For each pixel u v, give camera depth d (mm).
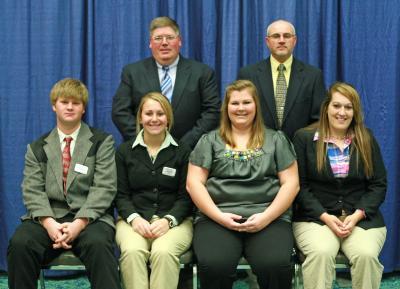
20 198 3023
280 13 2924
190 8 2988
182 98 2707
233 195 2346
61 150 2445
